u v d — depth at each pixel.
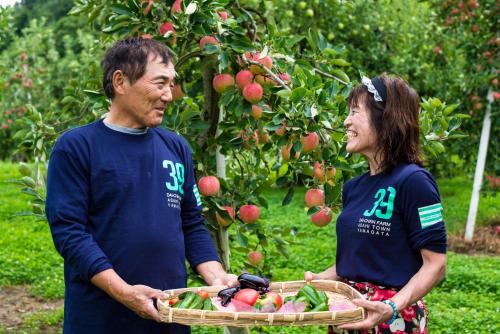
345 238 2.53
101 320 2.39
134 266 2.39
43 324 5.34
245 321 2.05
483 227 8.97
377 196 2.46
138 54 2.40
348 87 3.39
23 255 7.34
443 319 5.14
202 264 2.68
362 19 10.30
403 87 2.48
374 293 2.43
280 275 6.52
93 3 3.96
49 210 2.37
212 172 3.59
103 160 2.40
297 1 9.35
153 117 2.45
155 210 2.46
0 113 15.48
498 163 8.00
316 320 2.09
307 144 3.09
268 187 3.59
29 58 17.20
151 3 3.26
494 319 5.15
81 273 2.30
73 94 4.00
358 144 2.52
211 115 3.70
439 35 9.19
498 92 7.57
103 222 2.39
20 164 3.42
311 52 3.71
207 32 3.15
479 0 7.67
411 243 2.40
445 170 10.61
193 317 2.09
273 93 3.31
